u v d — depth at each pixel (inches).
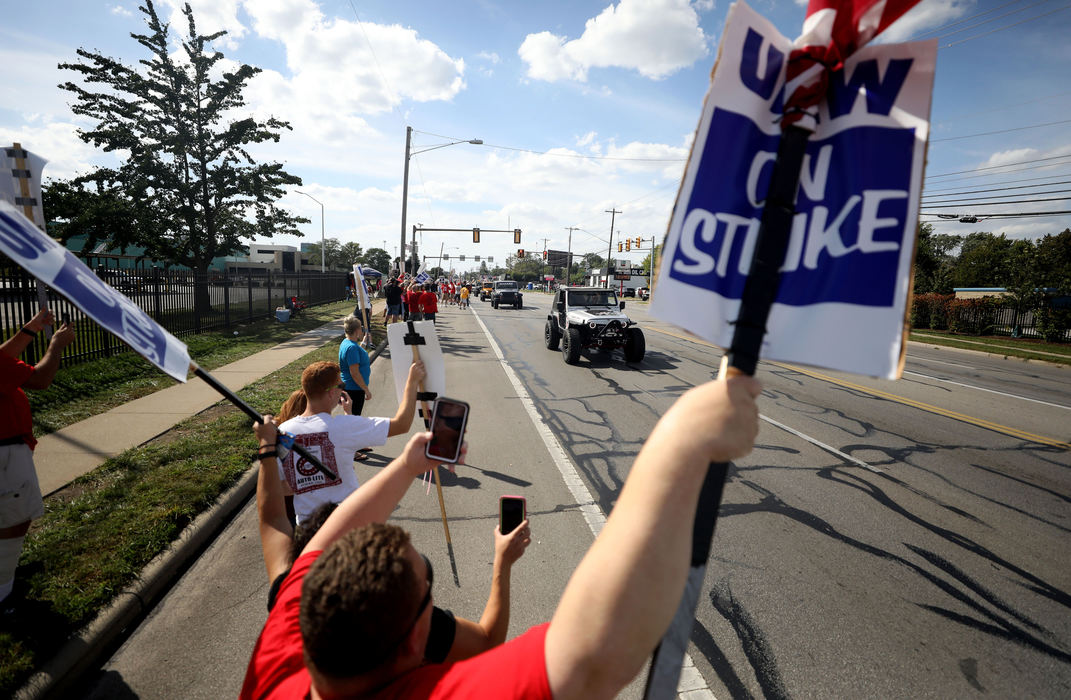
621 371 437.4
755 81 31.9
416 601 32.7
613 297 539.2
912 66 30.6
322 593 30.6
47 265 44.1
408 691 29.5
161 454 202.1
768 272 29.5
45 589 119.3
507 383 383.2
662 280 31.4
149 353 48.3
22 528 112.6
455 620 48.3
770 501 185.8
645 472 25.8
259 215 815.7
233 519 166.7
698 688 103.2
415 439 52.1
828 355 31.7
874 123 31.1
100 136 676.1
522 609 125.4
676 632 27.9
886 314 30.7
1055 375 494.0
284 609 41.5
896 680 105.5
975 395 367.9
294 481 106.8
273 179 788.0
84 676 103.0
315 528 53.8
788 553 152.3
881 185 31.1
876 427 277.4
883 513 177.9
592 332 469.4
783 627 121.0
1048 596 133.8
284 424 107.0
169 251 762.2
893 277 30.7
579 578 25.9
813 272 32.6
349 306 1135.0
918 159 30.5
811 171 32.4
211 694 99.7
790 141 30.6
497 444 244.7
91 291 46.5
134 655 109.0
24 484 111.0
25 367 109.4
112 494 167.3
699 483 24.9
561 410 307.7
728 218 31.9
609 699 25.0
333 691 31.6
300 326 679.7
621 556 24.4
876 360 30.6
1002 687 104.1
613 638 24.1
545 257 2554.1
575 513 174.6
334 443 107.7
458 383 382.9
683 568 24.6
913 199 30.5
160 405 278.8
